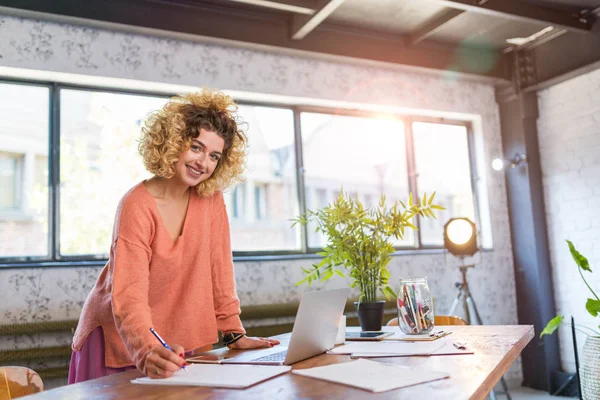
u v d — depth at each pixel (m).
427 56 4.36
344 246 1.97
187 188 1.69
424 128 4.68
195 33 3.49
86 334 1.59
